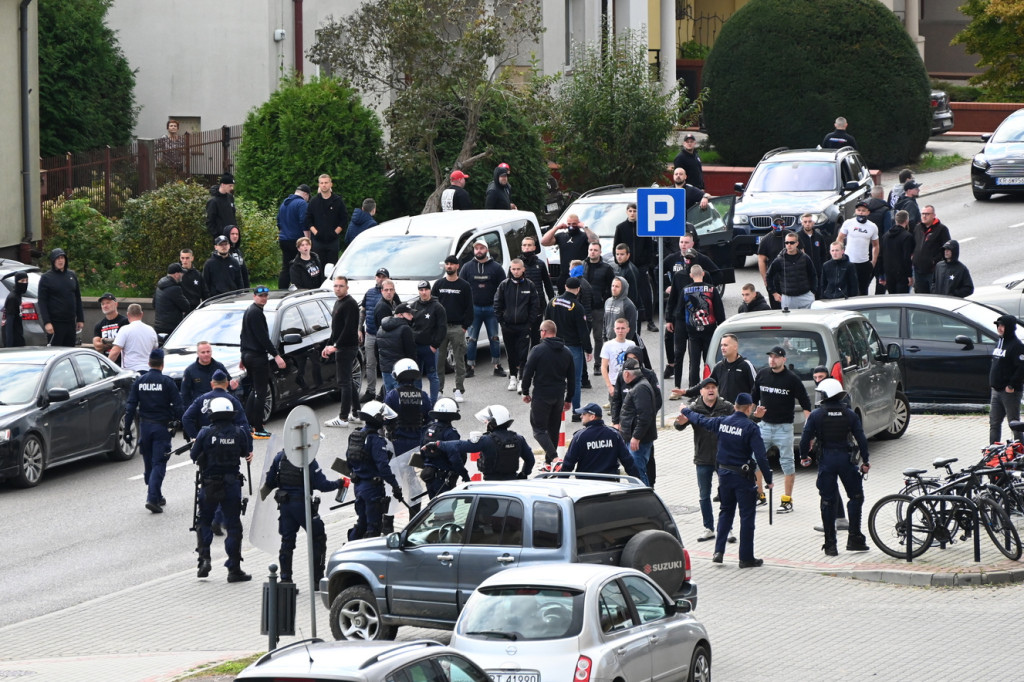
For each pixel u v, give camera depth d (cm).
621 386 6694
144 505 6875
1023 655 4688
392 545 4750
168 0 15550
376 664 3075
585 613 3816
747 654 4775
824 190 11956
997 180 14238
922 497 5906
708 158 16638
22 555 6119
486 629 3881
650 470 6266
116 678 4488
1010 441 6278
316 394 8619
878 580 5716
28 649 5031
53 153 14425
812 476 7200
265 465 5506
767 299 10694
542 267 8906
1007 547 5853
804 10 15912
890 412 7569
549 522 4503
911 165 16625
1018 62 19850
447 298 8388
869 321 7619
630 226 9619
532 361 6869
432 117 13212
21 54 12069
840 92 15850
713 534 6197
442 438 5603
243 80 15500
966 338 7950
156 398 6694
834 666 4619
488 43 13125
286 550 5491
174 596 5631
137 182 13400
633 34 15250
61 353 7612
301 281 9788
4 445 7044
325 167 12850
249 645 5047
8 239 11950
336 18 15738
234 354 8200
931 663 4625
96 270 12075
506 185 10962
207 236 11412
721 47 16262
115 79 15075
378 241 9712
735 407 5825
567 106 14488
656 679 3975
